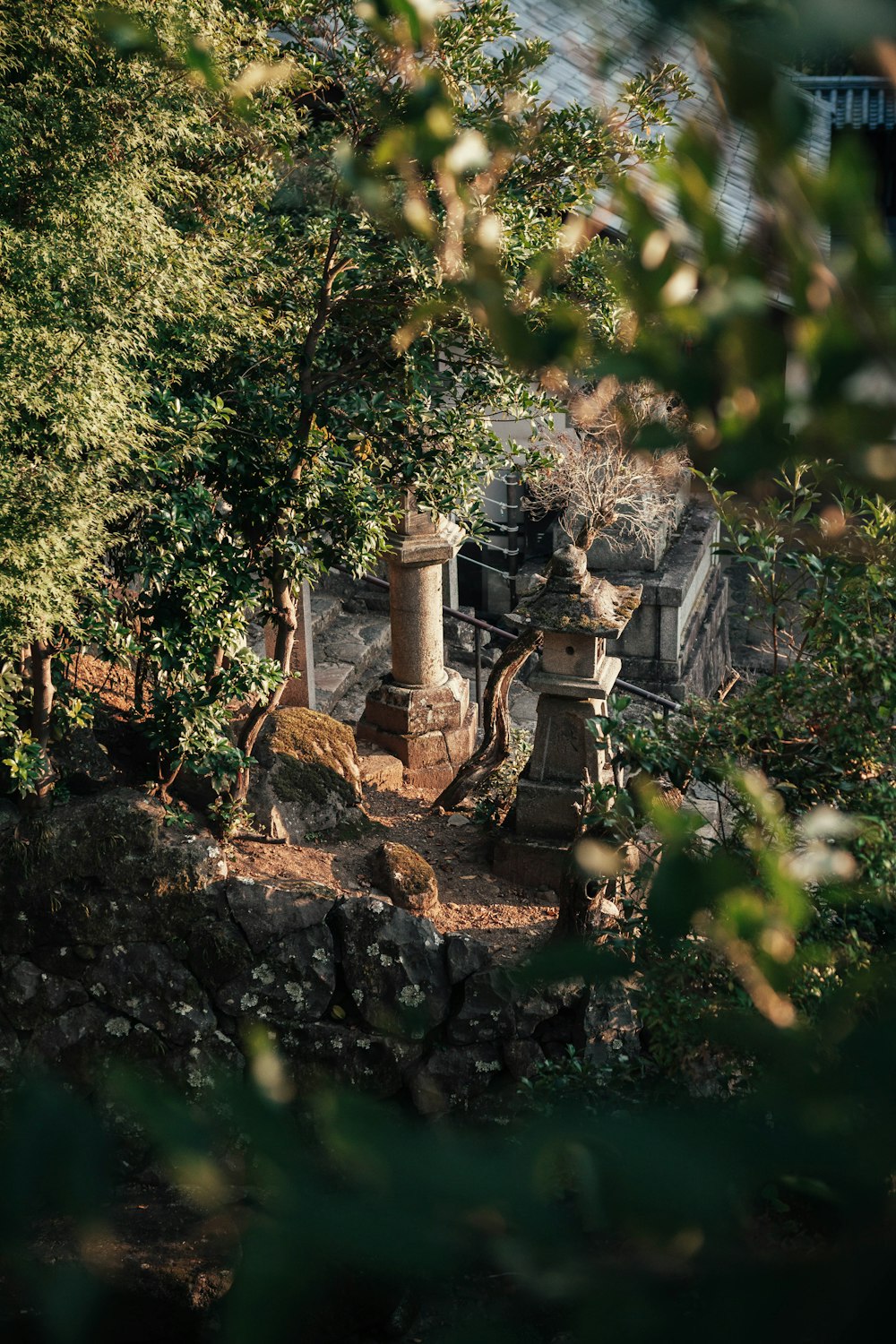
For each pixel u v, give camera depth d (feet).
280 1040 19.69
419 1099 19.54
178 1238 16.42
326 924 19.97
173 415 19.02
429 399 21.95
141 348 18.65
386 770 27.04
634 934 11.95
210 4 16.74
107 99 17.29
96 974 19.79
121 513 18.85
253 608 21.77
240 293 20.25
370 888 21.33
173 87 16.89
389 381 21.80
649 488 24.67
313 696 29.19
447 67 16.30
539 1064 18.26
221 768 20.90
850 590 13.73
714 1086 12.48
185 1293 15.39
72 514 16.78
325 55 18.25
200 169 20.30
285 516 20.77
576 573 22.06
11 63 17.53
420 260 18.29
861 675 13.91
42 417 16.92
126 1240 16.28
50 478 16.60
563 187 18.08
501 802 24.84
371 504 21.56
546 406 21.81
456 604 37.83
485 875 22.75
